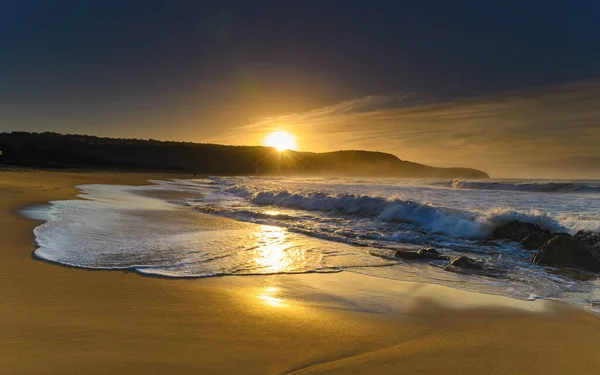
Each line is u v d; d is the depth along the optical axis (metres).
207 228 9.77
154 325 3.37
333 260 6.95
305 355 2.96
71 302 3.87
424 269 6.50
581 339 3.56
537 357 3.13
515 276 6.16
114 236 7.79
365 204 14.08
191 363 2.69
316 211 14.49
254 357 2.87
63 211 10.52
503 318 4.16
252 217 12.66
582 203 16.77
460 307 4.52
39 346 2.79
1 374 2.35
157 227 9.34
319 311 4.15
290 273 5.96
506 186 30.58
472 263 6.73
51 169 51.16
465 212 11.21
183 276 5.36
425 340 3.43
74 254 6.09
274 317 3.81
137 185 27.62
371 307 4.43
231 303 4.20
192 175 72.56
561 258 6.93
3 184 17.47
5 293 4.04
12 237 6.85
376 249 8.12
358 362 2.90
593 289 5.45
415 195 21.56
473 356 3.11
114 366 2.56
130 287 4.61
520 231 9.52
